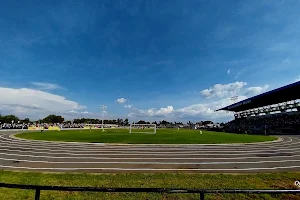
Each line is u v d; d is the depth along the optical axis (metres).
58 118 118.69
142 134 38.94
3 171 10.57
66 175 9.70
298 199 6.52
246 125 70.81
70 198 6.54
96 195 6.77
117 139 27.62
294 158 14.73
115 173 10.37
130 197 6.57
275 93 47.06
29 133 41.88
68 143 23.31
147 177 9.33
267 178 9.25
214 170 11.16
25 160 13.80
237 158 14.56
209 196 6.73
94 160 13.75
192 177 9.35
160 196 6.67
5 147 20.03
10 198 6.45
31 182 8.45
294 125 52.28
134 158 14.41
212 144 22.33
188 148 19.39
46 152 17.02
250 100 58.84
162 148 19.33
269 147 20.81
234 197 6.67
